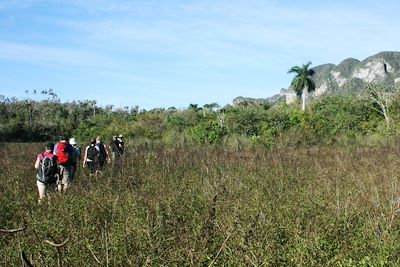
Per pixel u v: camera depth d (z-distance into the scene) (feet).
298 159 65.10
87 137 148.46
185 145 99.86
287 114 157.38
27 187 38.99
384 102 196.44
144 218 23.99
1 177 45.47
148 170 50.60
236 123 149.79
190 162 60.64
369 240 21.15
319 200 28.91
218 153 75.51
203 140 107.76
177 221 23.76
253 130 143.64
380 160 64.75
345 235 21.95
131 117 220.43
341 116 166.50
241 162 59.62
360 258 19.12
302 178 43.98
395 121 156.35
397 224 23.32
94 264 16.94
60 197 31.42
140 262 17.22
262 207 26.73
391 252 18.98
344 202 28.07
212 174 45.83
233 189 34.12
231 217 23.03
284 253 19.11
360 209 26.55
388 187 34.63
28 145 129.39
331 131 124.77
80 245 18.56
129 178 40.75
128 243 19.08
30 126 226.58
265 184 38.70
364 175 44.34
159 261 17.44
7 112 257.34
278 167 52.24
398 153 75.41
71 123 253.24
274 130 108.88
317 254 18.67
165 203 27.45
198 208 27.61
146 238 19.36
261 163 58.75
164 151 80.12
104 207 27.63
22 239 19.34
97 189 34.47
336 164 56.59
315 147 100.89
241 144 102.73
